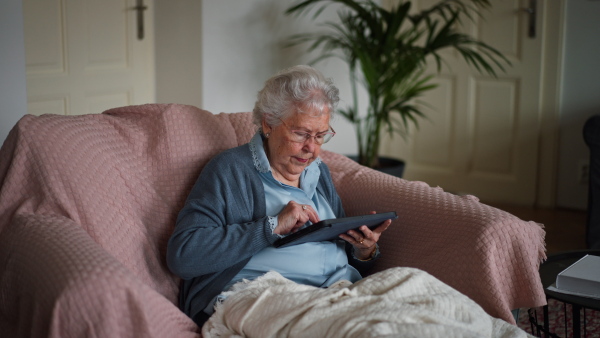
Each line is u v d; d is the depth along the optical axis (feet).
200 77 11.10
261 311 4.63
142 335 4.13
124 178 5.39
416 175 15.12
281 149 5.38
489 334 4.52
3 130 7.38
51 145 5.04
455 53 14.08
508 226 5.20
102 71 10.82
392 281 4.72
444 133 14.58
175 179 5.68
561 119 13.29
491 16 13.47
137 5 11.22
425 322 4.31
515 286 5.22
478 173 14.32
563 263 5.95
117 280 4.10
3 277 4.59
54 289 4.06
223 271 5.22
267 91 5.37
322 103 5.26
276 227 5.12
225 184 5.31
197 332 4.81
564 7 12.78
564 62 13.05
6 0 7.22
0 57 7.25
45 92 10.02
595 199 9.50
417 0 14.43
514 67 13.42
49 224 4.68
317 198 5.81
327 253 5.53
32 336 4.18
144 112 5.85
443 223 5.50
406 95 11.67
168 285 5.33
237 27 11.49
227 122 6.24
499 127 13.87
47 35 9.96
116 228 5.08
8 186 4.91
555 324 7.94
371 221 5.15
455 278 5.25
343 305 4.47
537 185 13.71
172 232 5.52
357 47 11.11
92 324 4.01
